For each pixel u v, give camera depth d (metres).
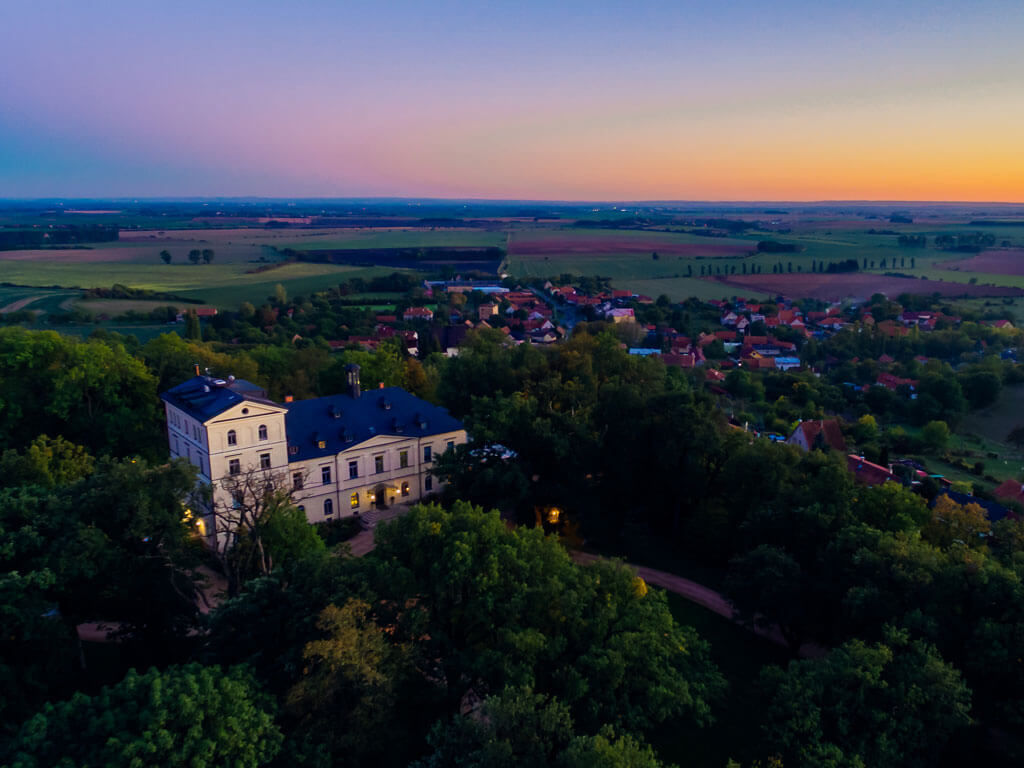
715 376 191.50
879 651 42.16
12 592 43.91
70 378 89.31
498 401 84.38
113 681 52.81
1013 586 45.03
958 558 50.34
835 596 54.59
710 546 78.88
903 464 120.00
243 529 62.31
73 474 71.06
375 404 91.44
